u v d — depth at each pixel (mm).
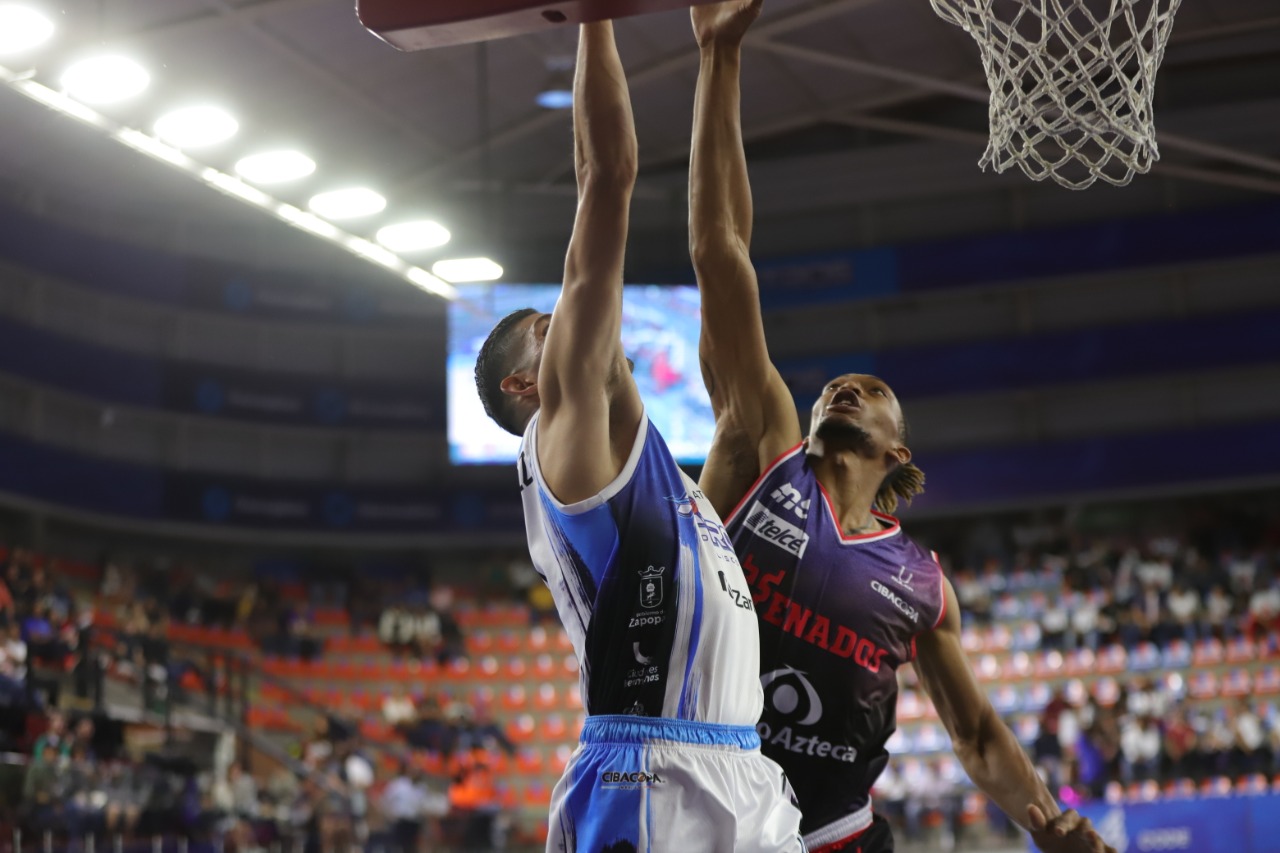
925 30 16031
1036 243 21453
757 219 22766
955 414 22438
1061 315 22016
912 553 3312
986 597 19891
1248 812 10617
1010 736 3408
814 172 21609
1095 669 18359
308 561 22531
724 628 2395
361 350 23000
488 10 2508
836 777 3105
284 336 22562
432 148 18266
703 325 3350
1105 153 3926
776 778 2455
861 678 3109
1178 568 19578
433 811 15031
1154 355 21062
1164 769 15477
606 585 2352
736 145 3377
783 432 3283
